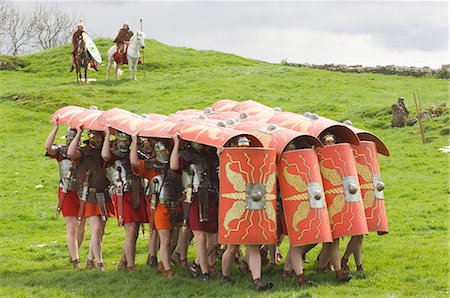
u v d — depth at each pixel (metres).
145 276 13.20
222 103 16.62
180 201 13.10
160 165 13.11
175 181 13.09
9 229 20.53
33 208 22.84
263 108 15.21
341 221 12.52
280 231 12.70
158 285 12.51
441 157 26.27
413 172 24.62
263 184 11.99
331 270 13.53
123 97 41.94
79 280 13.05
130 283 12.64
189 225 12.70
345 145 12.76
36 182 26.50
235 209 11.91
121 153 13.50
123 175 13.38
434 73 51.00
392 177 24.06
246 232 11.89
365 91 43.41
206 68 53.62
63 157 14.27
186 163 12.64
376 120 32.78
